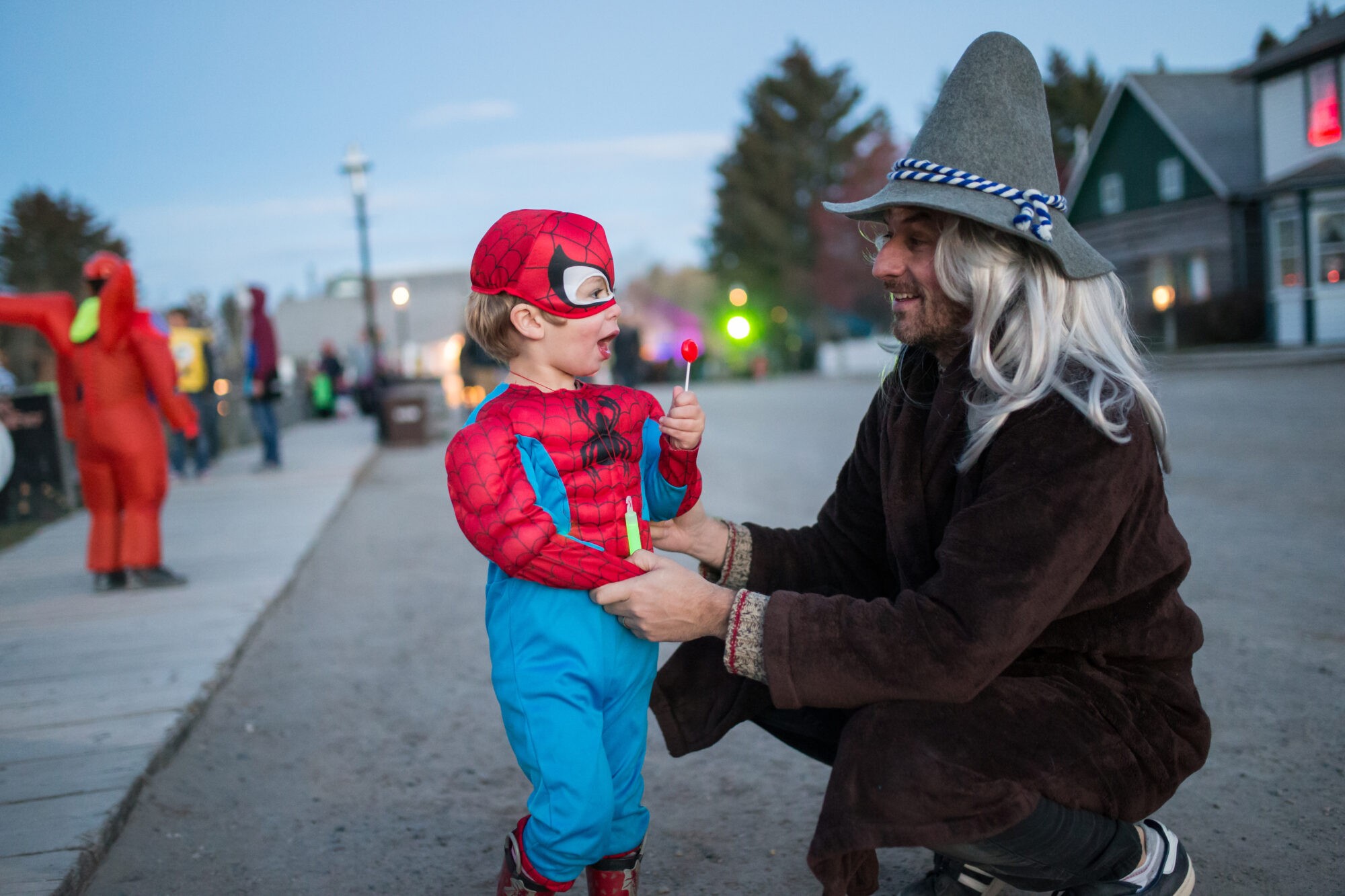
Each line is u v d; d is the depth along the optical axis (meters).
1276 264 25.66
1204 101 29.62
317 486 10.59
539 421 1.98
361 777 3.29
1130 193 30.95
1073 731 1.79
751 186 48.09
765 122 48.91
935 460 1.95
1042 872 1.89
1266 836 2.59
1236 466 8.16
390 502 9.82
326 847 2.81
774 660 1.77
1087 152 32.25
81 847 2.62
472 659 4.54
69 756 3.25
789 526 6.88
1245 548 5.50
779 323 47.16
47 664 4.34
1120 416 1.74
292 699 4.07
